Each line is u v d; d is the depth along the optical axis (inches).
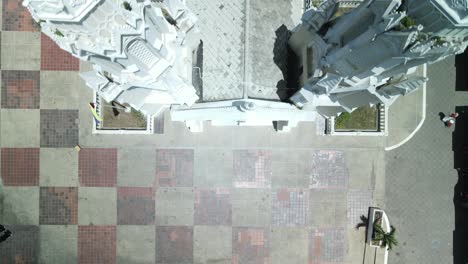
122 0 500.7
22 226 1221.7
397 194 1235.2
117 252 1227.9
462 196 1232.8
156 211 1228.5
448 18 426.0
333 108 934.4
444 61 1241.4
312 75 757.9
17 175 1224.8
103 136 1229.1
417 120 1235.2
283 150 1230.3
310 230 1230.9
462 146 1243.2
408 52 487.5
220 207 1230.3
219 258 1227.9
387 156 1234.6
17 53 1227.2
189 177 1230.9
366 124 1227.9
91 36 506.3
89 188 1228.5
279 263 1228.5
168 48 617.9
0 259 1221.1
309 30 722.8
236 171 1230.9
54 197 1226.6
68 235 1226.0
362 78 667.4
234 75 815.7
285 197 1232.8
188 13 761.6
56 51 1227.2
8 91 1227.2
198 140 1227.9
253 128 1227.9
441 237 1237.7
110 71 690.2
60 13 450.3
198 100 865.5
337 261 1228.5
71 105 1227.2
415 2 451.8
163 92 802.8
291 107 866.1
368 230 1222.3
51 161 1227.2
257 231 1229.1
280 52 858.8
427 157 1240.2
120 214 1229.1
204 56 839.1
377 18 499.5
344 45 604.7
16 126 1227.2
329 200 1233.4
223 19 821.2
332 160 1232.8
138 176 1228.5
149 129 1216.2
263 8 828.0
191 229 1228.5
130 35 507.2
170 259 1227.9
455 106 1243.2
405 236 1235.2
